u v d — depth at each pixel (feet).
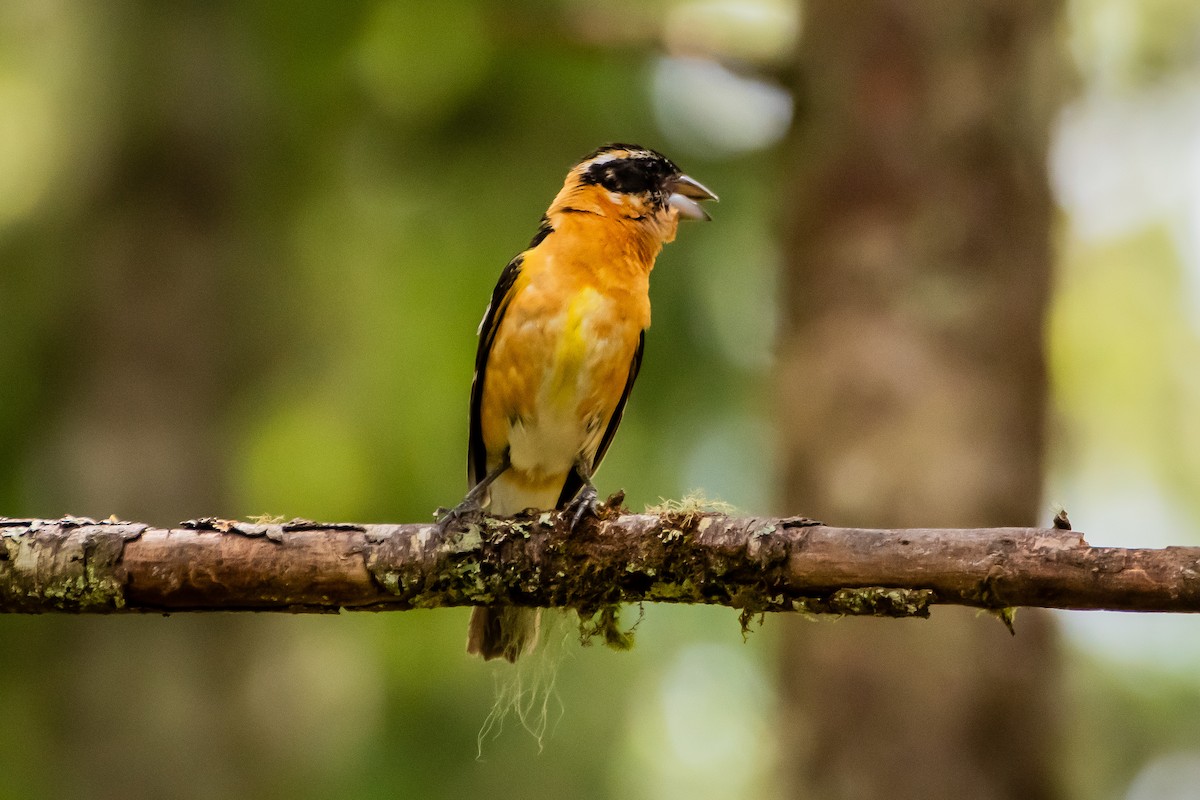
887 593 19.29
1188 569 17.97
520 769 40.78
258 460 44.98
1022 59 33.71
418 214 44.50
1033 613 31.42
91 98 45.19
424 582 21.31
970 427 32.14
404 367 43.93
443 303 43.73
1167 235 49.67
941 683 30.86
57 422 44.80
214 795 42.78
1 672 43.83
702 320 41.50
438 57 39.40
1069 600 18.52
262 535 21.25
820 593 19.70
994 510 32.01
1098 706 42.50
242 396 46.19
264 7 41.14
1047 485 33.53
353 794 40.32
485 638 25.93
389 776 40.55
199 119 44.98
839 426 32.58
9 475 44.21
